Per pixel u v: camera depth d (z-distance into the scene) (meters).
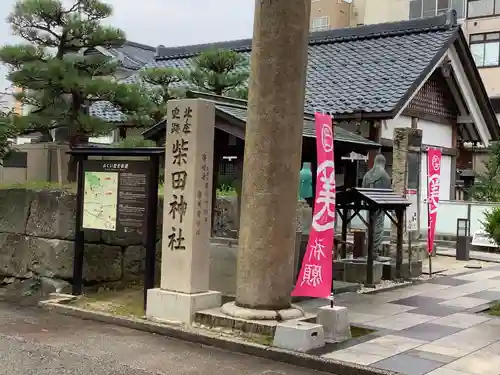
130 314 8.77
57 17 13.45
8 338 7.61
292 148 7.87
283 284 7.84
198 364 6.69
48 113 13.62
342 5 40.59
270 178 7.77
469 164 29.30
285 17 7.82
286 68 7.82
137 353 7.07
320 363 6.60
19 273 11.03
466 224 16.09
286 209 7.83
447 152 20.14
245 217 7.93
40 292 10.54
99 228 9.49
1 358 6.66
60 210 10.45
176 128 8.35
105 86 12.91
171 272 8.34
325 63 19.86
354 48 20.22
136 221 9.10
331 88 18.00
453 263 15.47
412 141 14.43
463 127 21.17
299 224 10.52
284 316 7.65
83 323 8.61
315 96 17.73
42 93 13.31
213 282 9.95
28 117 13.37
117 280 10.83
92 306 9.33
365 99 16.69
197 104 8.19
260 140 7.84
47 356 6.80
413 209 14.57
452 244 18.92
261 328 7.43
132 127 19.61
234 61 14.98
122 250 10.91
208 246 8.43
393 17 36.47
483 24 31.86
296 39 7.89
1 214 11.46
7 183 13.79
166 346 7.43
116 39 14.00
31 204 10.94
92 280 10.47
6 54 12.99
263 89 7.85
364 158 14.67
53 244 10.47
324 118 7.88
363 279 11.58
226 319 7.72
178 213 8.30
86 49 15.73
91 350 7.14
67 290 10.27
